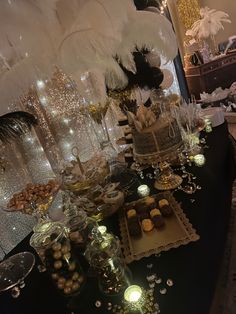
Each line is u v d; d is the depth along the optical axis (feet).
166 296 2.51
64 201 4.30
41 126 5.65
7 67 4.17
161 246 3.05
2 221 5.11
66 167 4.41
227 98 11.41
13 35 3.77
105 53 3.72
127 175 4.65
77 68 3.78
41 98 5.61
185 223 3.28
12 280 3.34
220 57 12.16
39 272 3.38
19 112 4.66
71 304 2.78
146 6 5.46
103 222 3.81
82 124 6.34
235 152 4.65
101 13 3.60
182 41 13.28
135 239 3.28
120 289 2.73
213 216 3.33
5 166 5.13
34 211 3.69
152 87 5.04
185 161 4.61
